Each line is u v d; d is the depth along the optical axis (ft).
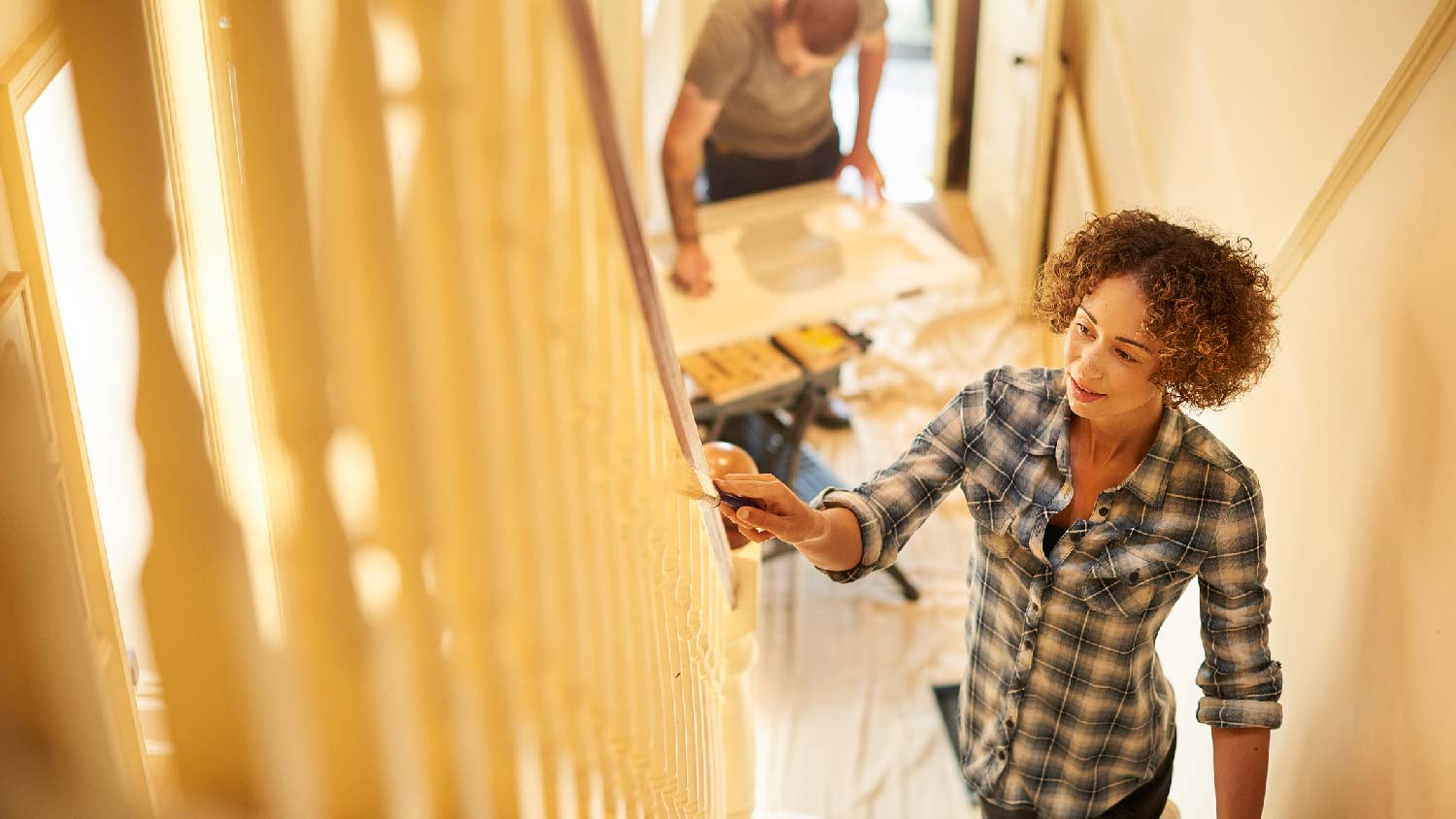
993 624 5.77
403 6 2.07
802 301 12.92
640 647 3.74
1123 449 5.18
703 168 14.48
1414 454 5.10
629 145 2.58
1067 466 5.18
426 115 2.16
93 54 2.04
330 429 2.40
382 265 2.26
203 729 2.72
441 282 2.32
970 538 12.26
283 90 2.09
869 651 10.88
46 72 2.53
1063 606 5.37
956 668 10.66
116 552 2.87
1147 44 11.02
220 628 2.59
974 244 17.71
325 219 2.20
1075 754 5.74
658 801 4.25
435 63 2.13
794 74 13.35
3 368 2.51
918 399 14.35
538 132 2.35
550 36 2.29
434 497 2.54
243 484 2.43
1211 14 8.80
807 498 12.35
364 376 2.36
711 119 12.09
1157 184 10.16
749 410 11.91
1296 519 6.56
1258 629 5.30
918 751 9.77
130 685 2.64
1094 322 4.69
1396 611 5.27
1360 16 5.96
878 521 5.33
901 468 5.55
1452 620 4.74
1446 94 5.03
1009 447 5.38
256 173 2.15
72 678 2.52
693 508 4.44
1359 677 5.65
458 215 2.28
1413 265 5.19
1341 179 5.89
